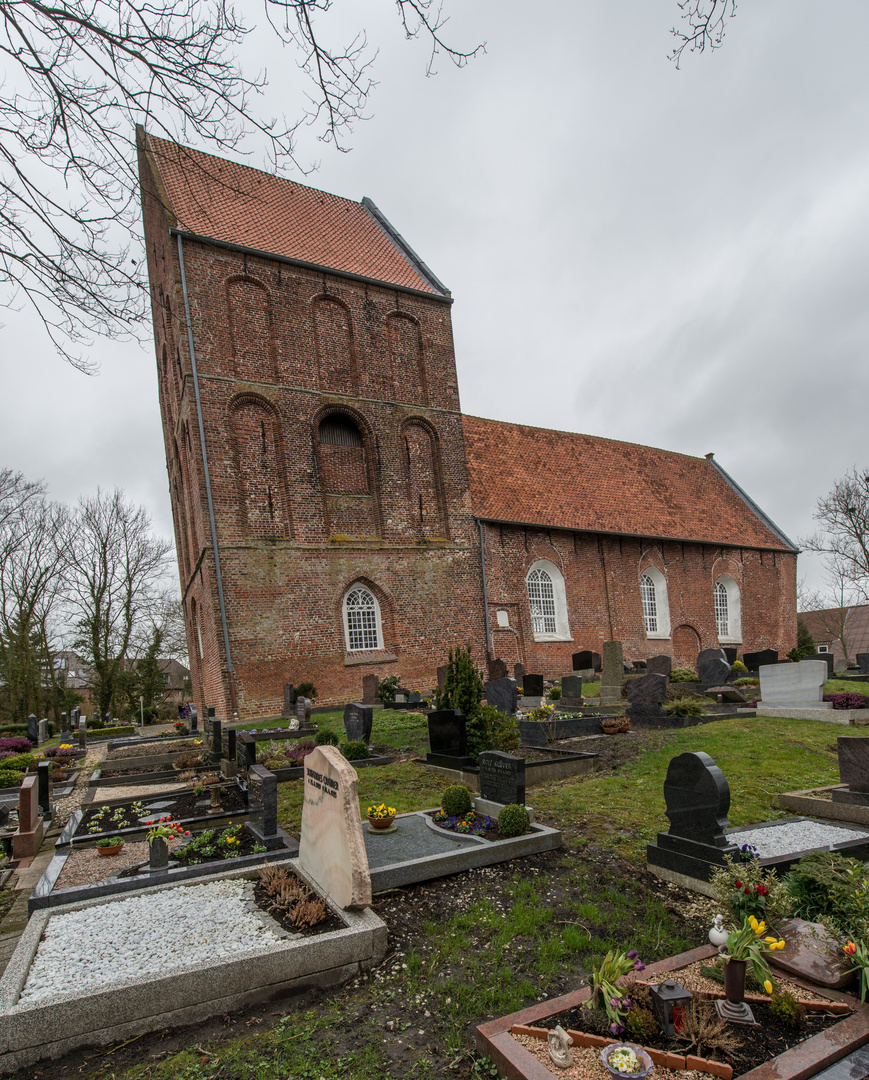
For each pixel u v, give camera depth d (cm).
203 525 1850
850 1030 346
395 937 498
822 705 1400
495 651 2383
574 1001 374
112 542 3625
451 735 1066
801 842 664
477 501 2547
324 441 2148
